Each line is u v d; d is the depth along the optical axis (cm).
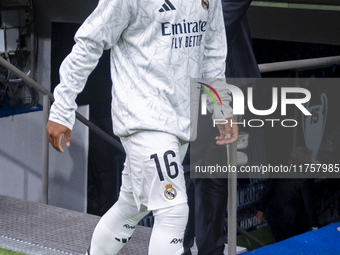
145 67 276
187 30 279
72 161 792
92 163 798
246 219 775
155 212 284
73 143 788
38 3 750
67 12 741
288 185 683
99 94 780
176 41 276
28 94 760
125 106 280
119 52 284
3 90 740
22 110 751
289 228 682
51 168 780
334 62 408
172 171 278
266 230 753
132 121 278
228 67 366
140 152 280
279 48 816
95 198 805
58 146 287
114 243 320
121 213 314
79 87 282
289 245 400
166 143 278
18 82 746
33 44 754
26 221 420
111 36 275
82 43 275
